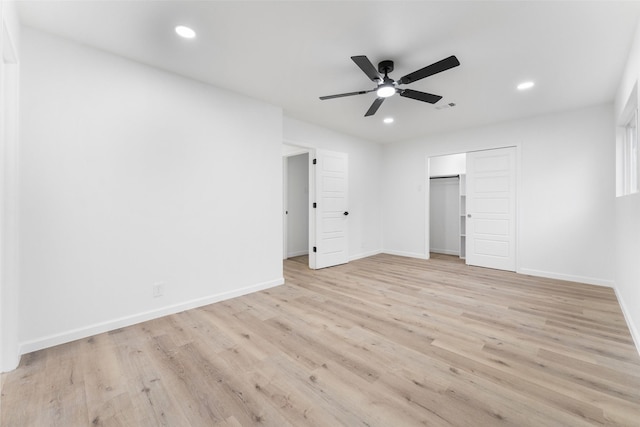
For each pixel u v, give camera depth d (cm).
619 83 297
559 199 393
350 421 139
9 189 185
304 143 444
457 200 602
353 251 544
